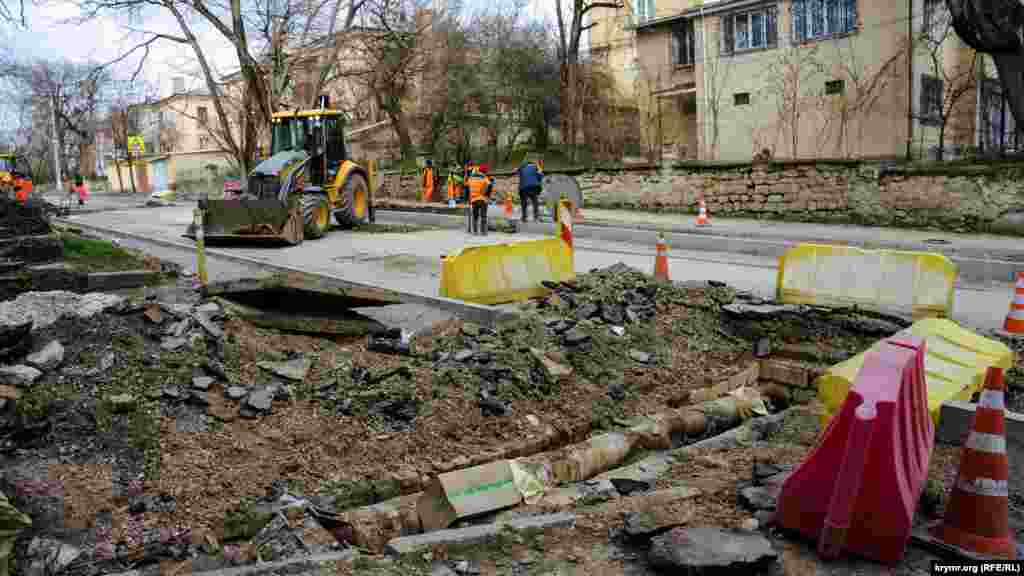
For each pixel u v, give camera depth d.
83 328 6.00
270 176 15.70
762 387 7.54
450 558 3.74
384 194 32.50
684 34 31.33
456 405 5.91
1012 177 16.64
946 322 6.88
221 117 28.14
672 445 5.96
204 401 5.34
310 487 4.70
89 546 3.89
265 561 3.88
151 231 17.84
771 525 3.90
